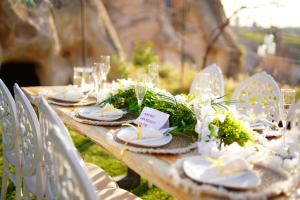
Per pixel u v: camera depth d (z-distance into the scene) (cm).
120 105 238
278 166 147
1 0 540
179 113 198
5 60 574
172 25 998
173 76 881
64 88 322
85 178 119
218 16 1016
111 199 189
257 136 190
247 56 975
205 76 189
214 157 153
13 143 226
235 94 303
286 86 874
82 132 211
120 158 171
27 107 185
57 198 148
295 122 166
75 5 645
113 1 898
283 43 891
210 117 175
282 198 126
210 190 123
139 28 938
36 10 583
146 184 339
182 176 135
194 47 1006
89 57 689
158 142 174
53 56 615
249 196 121
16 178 226
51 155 155
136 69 791
